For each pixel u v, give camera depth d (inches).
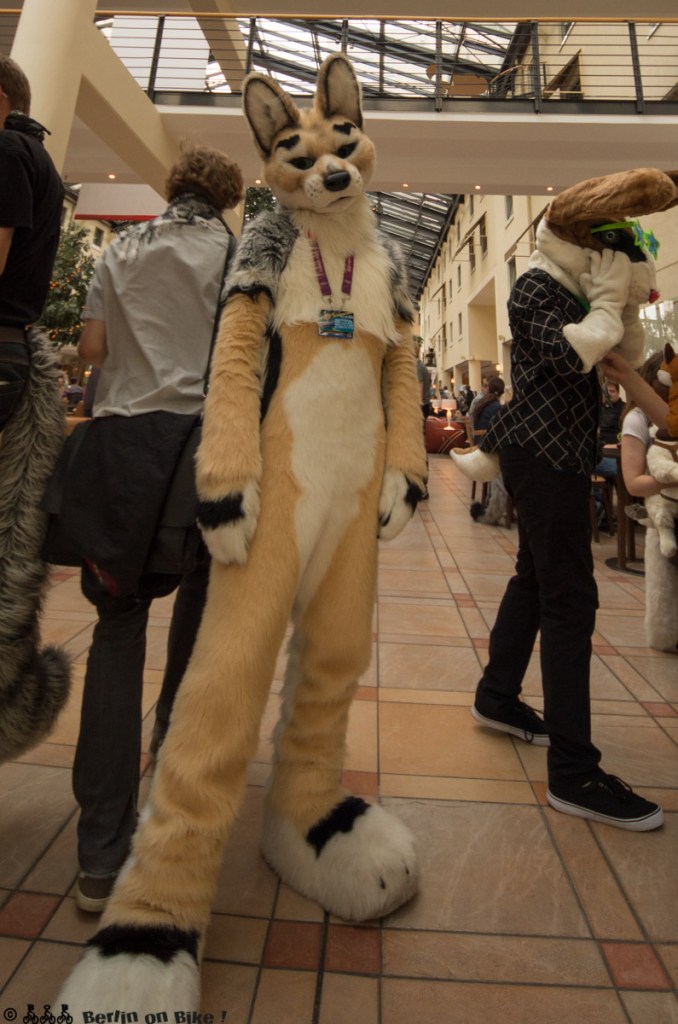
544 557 70.9
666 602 116.3
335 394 51.1
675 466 99.2
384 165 350.9
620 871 60.6
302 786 57.6
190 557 56.0
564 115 310.5
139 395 56.2
